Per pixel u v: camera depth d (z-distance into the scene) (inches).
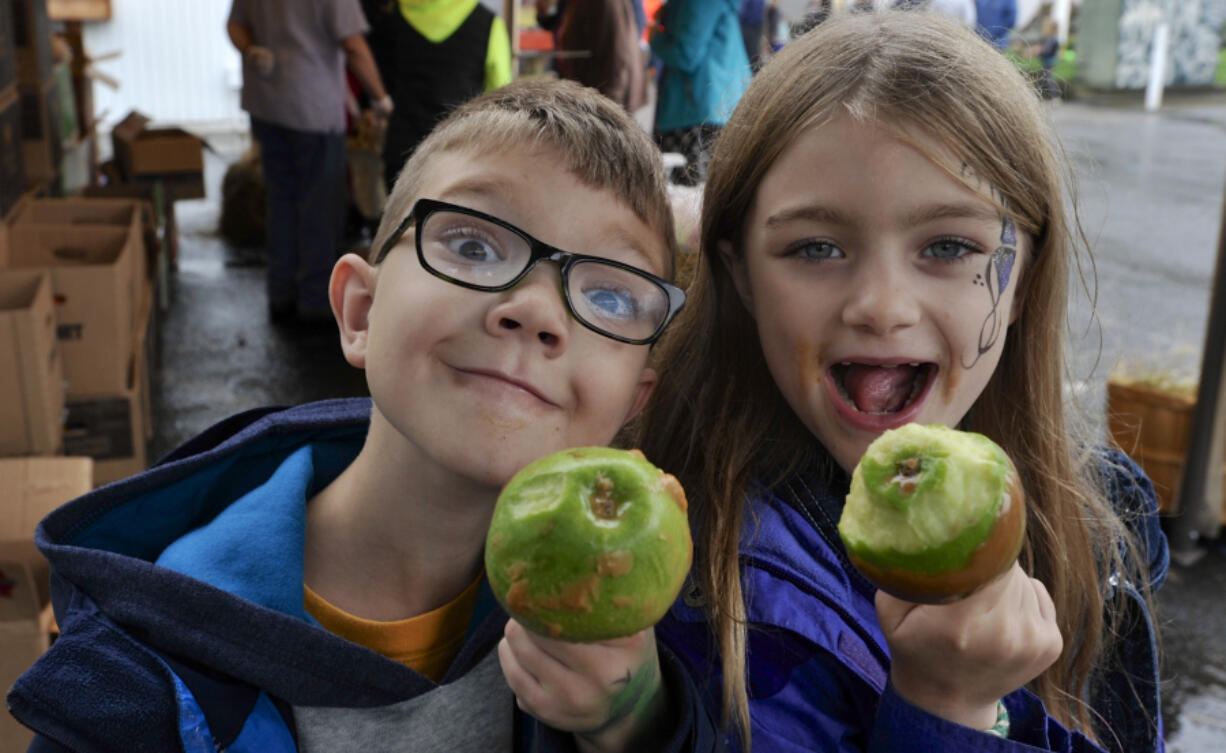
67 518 47.6
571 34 263.7
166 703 40.3
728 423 54.9
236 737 41.6
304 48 235.3
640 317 44.2
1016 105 49.8
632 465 34.6
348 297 48.1
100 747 39.4
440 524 46.6
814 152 46.9
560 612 33.0
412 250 42.9
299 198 251.0
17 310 129.5
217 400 209.2
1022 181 49.6
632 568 32.8
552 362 41.9
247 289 286.0
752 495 53.2
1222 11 719.1
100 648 41.2
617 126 46.1
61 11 533.6
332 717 43.8
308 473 50.4
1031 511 57.9
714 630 48.8
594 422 43.4
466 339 41.1
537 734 42.4
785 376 50.1
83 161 313.3
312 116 238.2
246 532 46.5
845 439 49.5
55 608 47.7
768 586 49.3
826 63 48.2
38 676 39.8
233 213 336.2
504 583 33.5
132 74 560.7
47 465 109.3
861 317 46.9
